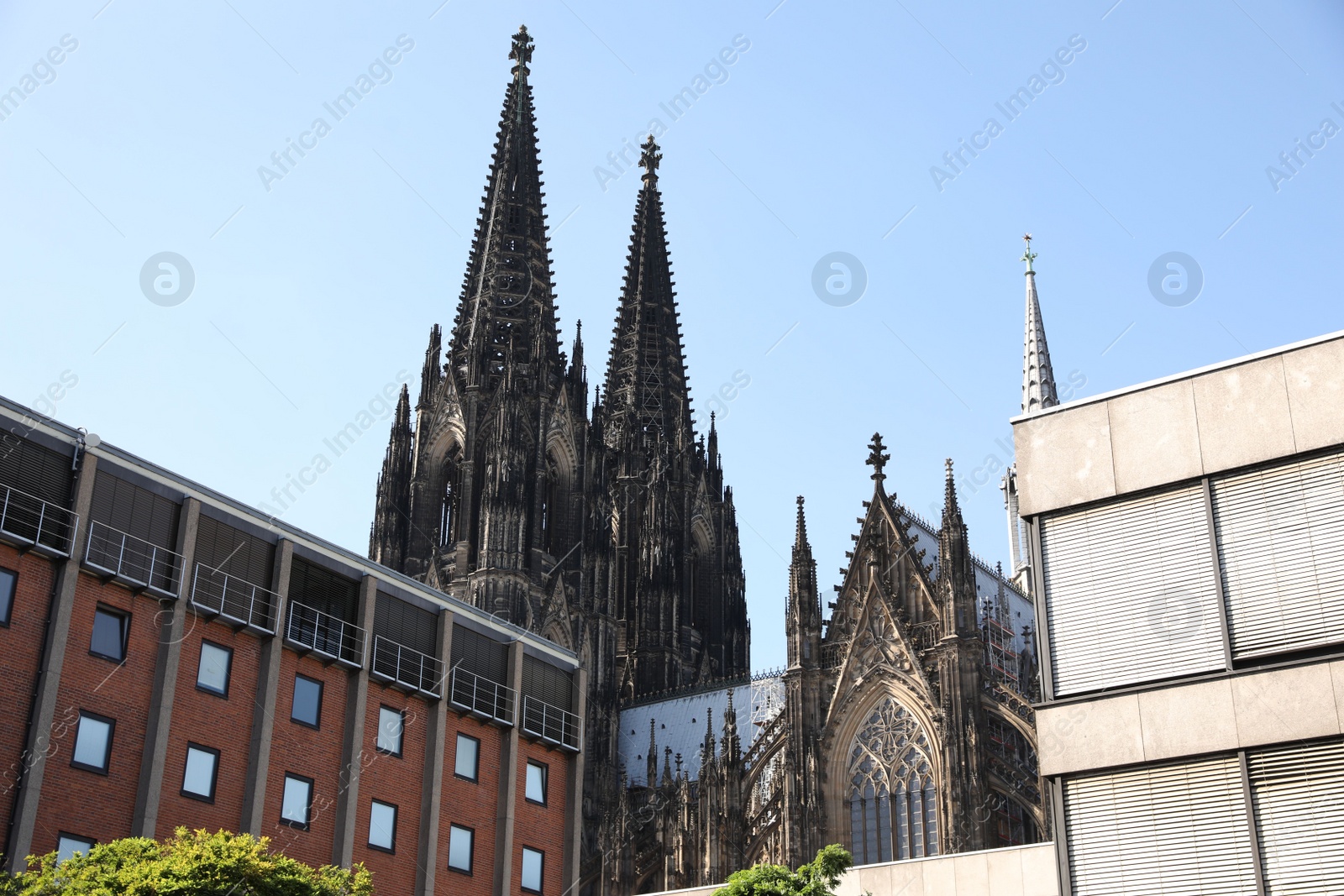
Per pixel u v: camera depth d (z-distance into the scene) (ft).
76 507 191.83
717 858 355.77
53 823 178.50
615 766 466.70
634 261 605.73
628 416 560.20
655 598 515.91
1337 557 143.74
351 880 184.34
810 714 356.59
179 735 195.11
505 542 461.37
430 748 229.25
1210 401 155.12
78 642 187.93
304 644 214.48
